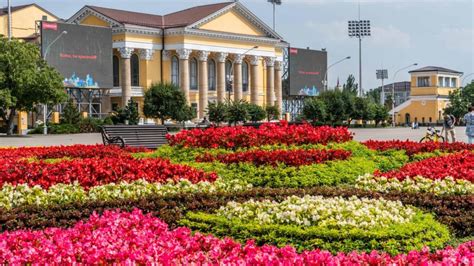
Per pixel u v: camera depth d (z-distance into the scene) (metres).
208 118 74.56
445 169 13.89
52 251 7.29
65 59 69.38
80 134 59.09
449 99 106.19
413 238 8.75
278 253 7.21
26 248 7.43
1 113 56.00
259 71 93.62
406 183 12.79
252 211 9.96
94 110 76.00
